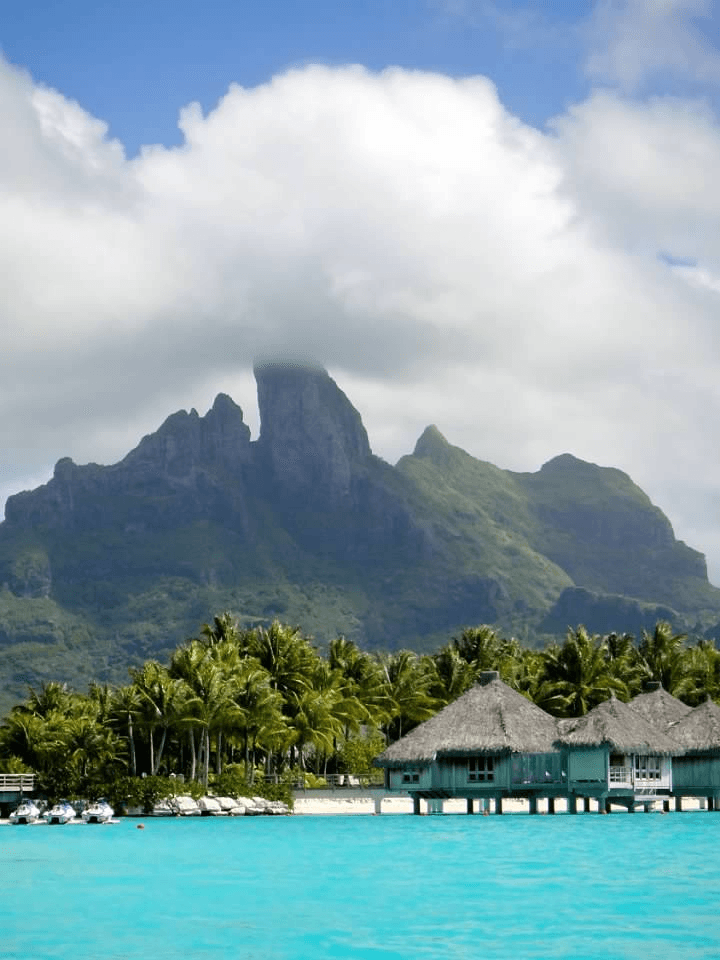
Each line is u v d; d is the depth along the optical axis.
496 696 87.19
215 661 109.44
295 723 112.62
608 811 87.88
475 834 66.06
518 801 101.19
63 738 104.44
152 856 53.88
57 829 74.56
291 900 37.34
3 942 30.11
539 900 36.69
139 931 31.56
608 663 129.12
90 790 87.94
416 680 129.75
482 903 36.12
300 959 27.50
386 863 49.22
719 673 131.50
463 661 132.00
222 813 88.44
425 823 77.12
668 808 92.00
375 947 28.86
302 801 100.06
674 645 133.88
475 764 85.19
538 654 144.75
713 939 29.58
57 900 38.12
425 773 86.06
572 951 28.09
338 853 54.34
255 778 108.75
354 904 36.25
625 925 31.69
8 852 56.62
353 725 119.62
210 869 47.53
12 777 90.81
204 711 102.06
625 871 44.94
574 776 83.94
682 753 87.00
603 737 82.88
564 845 57.56
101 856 54.06
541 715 86.94
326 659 135.12
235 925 32.34
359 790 107.19
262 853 54.88
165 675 106.94
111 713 109.81
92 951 28.77
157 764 108.75
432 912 34.34
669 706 96.69
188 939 30.23
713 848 55.34
